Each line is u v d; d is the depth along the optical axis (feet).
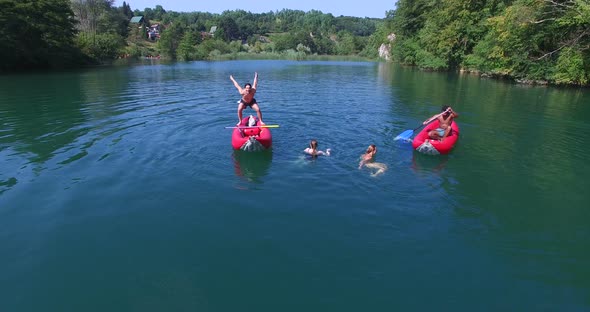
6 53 87.92
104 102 43.98
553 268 13.78
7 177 21.01
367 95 53.21
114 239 15.39
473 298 12.25
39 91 53.93
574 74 61.11
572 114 40.11
